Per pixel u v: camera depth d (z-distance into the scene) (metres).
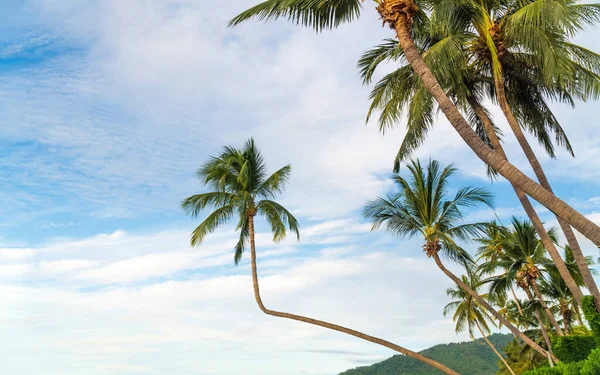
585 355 19.33
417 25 17.02
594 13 14.77
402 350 21.84
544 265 29.00
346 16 13.68
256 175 25.14
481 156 10.85
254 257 23.95
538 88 19.20
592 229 9.89
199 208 24.44
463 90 18.91
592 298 15.01
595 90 16.16
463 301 37.75
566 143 20.12
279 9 13.64
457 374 20.55
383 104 19.55
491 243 33.16
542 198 10.30
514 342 46.22
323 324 22.73
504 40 16.56
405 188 23.55
